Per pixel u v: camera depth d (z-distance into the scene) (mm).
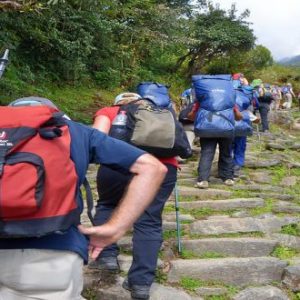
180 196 5809
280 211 5328
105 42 15367
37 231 1812
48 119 1943
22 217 1804
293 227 4879
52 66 12992
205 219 5008
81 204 2076
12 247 1967
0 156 1803
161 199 3482
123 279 3746
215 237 4605
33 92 10781
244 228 4742
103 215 3545
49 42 11914
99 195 3637
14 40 10727
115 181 3455
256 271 3945
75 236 2041
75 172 1962
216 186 6293
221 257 4238
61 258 1986
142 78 19078
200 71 27406
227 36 25875
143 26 17562
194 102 6270
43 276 1964
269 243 4359
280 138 11664
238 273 3926
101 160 2090
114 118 3545
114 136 3449
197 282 3848
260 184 6828
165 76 23859
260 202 5488
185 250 4297
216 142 6094
